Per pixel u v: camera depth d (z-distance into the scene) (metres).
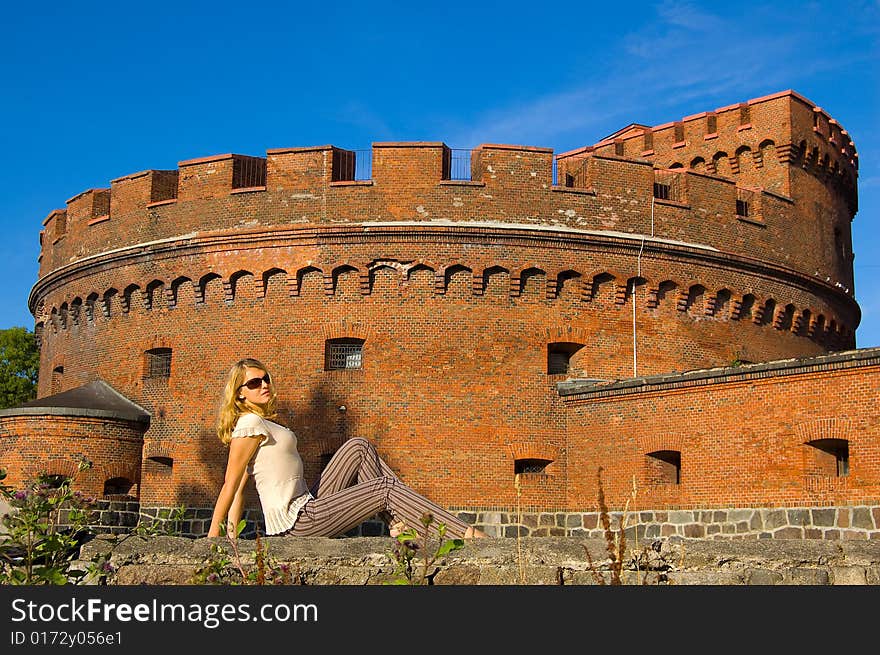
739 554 11.39
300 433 33.28
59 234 41.12
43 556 11.63
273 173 34.69
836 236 41.31
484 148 34.22
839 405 26.95
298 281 34.03
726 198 36.53
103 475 33.34
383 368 33.22
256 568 10.12
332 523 12.02
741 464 28.64
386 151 34.12
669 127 42.59
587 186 34.91
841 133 41.72
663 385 30.58
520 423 33.00
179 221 35.84
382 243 33.59
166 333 35.75
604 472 31.73
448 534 11.87
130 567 10.77
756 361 36.75
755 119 40.00
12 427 33.19
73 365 38.88
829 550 11.54
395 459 32.62
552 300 33.97
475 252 33.62
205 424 34.38
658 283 34.84
